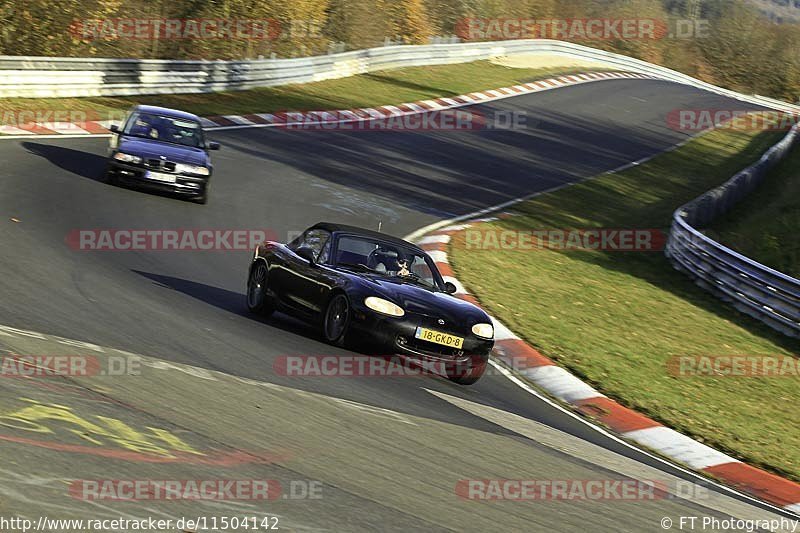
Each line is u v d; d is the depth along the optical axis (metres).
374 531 19.38
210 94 123.31
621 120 169.00
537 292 61.09
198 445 22.44
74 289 39.56
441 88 162.50
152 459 20.81
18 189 60.78
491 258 70.00
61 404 23.23
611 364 46.56
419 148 116.69
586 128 155.25
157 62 114.44
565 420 36.47
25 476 18.34
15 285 37.75
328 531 18.83
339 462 23.44
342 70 155.25
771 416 43.34
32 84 97.56
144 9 147.88
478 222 85.62
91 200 62.62
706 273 73.88
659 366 48.41
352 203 82.69
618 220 99.62
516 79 185.88
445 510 21.66
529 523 22.14
